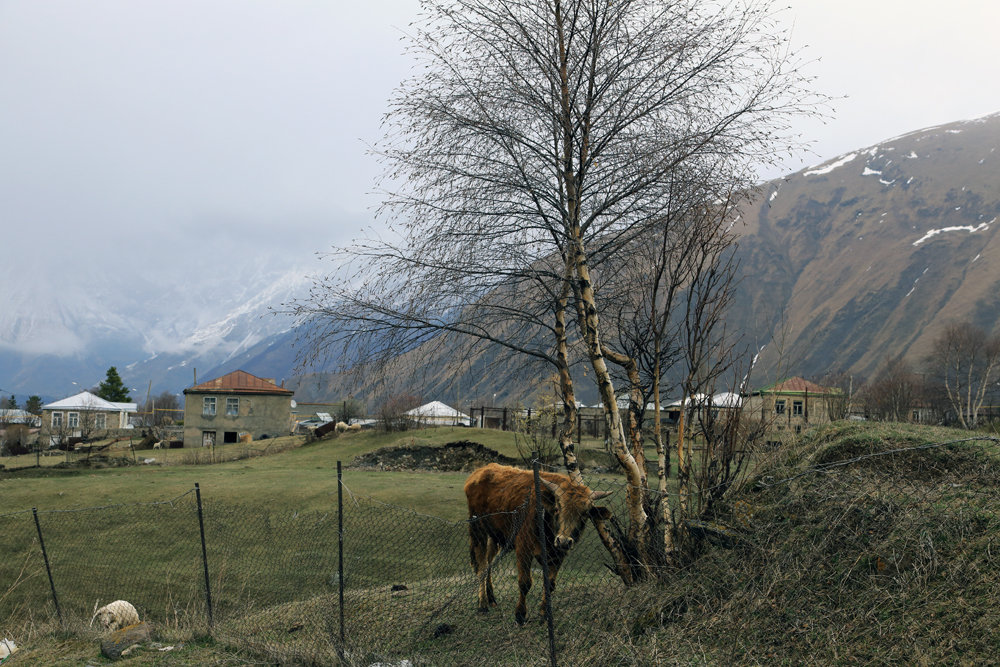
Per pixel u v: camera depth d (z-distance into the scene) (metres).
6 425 93.62
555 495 8.27
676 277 8.80
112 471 43.12
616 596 7.78
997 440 6.11
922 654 5.38
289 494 26.44
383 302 9.23
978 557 5.97
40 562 19.62
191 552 19.33
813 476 8.10
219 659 8.55
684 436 9.04
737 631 6.41
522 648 7.35
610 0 8.88
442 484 28.80
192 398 75.81
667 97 9.09
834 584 6.47
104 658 9.27
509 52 9.27
